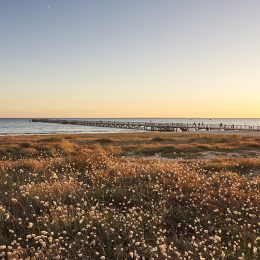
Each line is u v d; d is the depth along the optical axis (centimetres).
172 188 940
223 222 729
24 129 11456
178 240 616
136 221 666
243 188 1020
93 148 2538
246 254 578
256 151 2642
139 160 1609
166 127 9094
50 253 521
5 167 1216
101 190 880
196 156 2309
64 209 704
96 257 542
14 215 672
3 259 493
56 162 1298
